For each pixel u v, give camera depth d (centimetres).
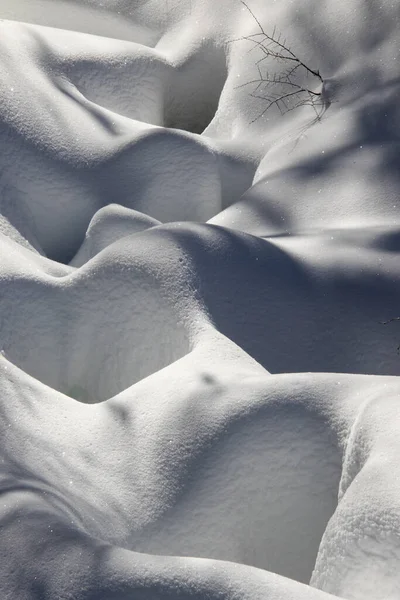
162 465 597
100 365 758
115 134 1061
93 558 452
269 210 959
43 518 486
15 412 629
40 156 1008
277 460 581
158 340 738
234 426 594
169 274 746
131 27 1301
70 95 1095
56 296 780
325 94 1087
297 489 575
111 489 597
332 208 938
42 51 1125
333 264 802
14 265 802
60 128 1040
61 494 559
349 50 1109
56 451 612
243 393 611
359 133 1014
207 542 576
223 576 440
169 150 1016
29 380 668
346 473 552
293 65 1140
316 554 568
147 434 616
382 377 610
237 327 737
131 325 749
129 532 577
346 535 505
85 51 1159
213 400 614
